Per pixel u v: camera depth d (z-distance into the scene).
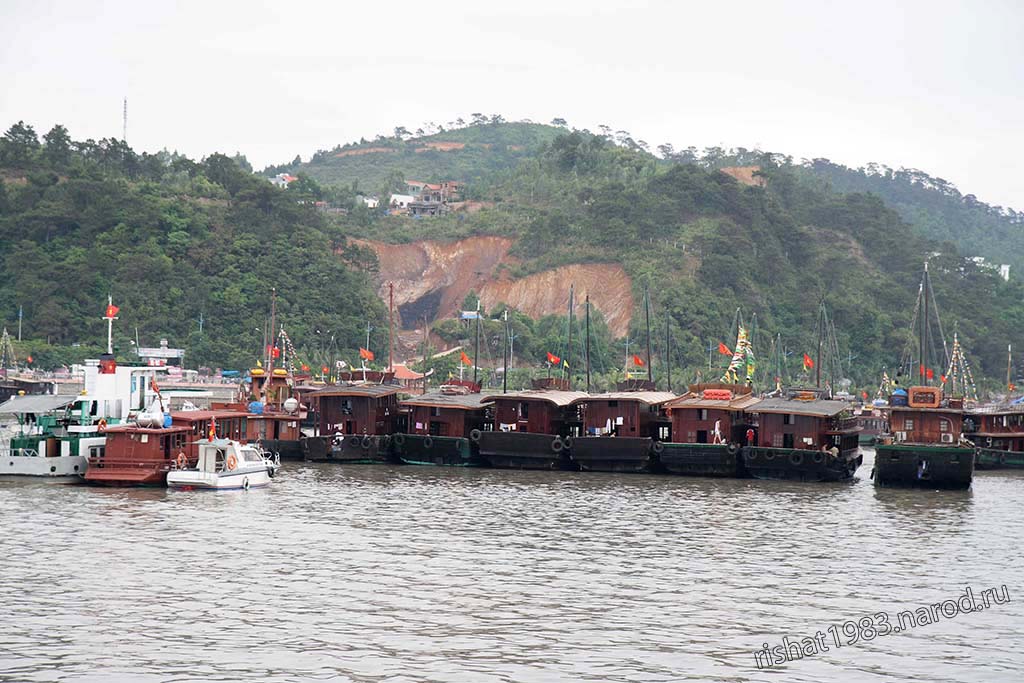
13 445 117.94
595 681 55.50
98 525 90.75
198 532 88.69
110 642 60.06
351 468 136.12
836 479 128.88
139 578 73.19
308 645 60.00
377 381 177.25
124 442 113.44
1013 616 67.44
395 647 59.91
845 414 141.62
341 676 55.59
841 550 85.88
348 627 63.22
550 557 81.56
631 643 61.22
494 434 135.38
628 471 133.88
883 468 122.88
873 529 95.44
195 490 111.06
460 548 84.31
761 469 128.62
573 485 121.31
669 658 58.94
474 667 57.09
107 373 121.25
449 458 138.75
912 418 125.12
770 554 83.94
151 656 57.97
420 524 94.19
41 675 55.12
